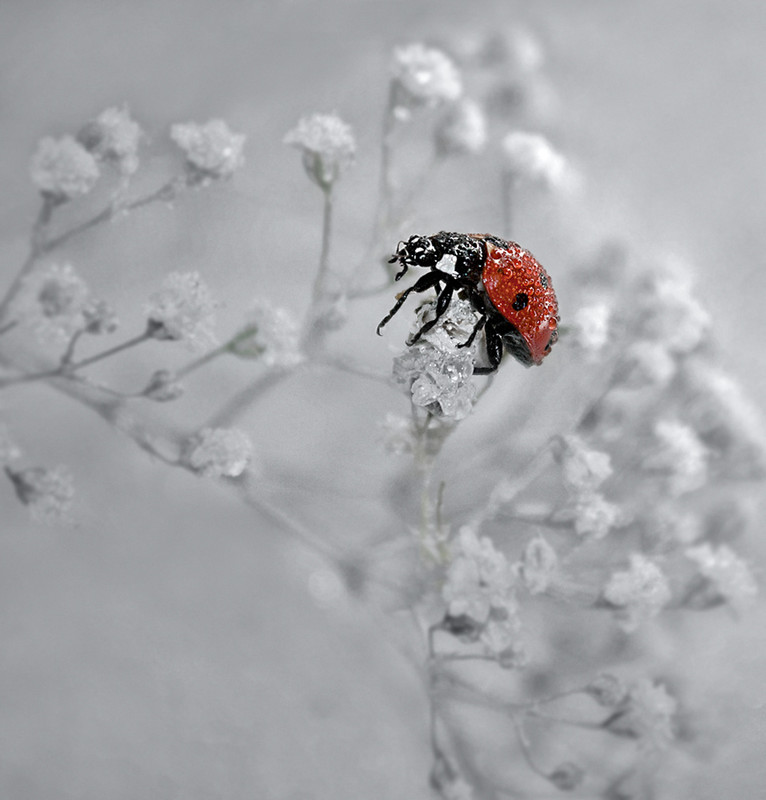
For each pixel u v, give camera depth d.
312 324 0.13
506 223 0.14
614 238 0.15
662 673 0.14
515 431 0.15
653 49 0.22
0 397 0.13
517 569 0.13
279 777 0.15
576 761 0.14
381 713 0.15
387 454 0.13
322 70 0.19
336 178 0.13
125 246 0.17
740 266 0.19
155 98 0.19
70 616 0.15
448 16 0.20
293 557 0.16
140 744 0.15
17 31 0.18
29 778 0.15
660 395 0.15
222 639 0.16
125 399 0.13
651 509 0.14
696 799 0.14
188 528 0.16
